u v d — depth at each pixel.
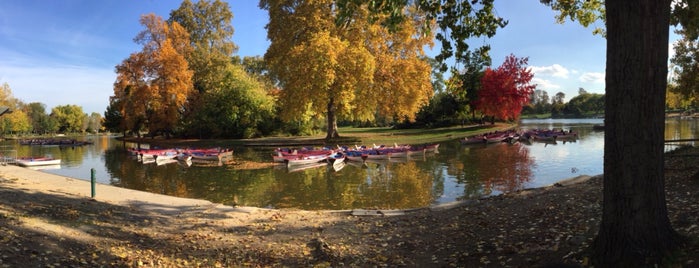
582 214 7.66
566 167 19.12
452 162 22.33
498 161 22.03
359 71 31.95
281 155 24.72
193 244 7.79
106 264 6.27
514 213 8.65
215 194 14.93
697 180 8.97
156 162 27.45
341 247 7.34
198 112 49.44
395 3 6.39
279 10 35.88
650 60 4.19
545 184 14.95
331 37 32.78
